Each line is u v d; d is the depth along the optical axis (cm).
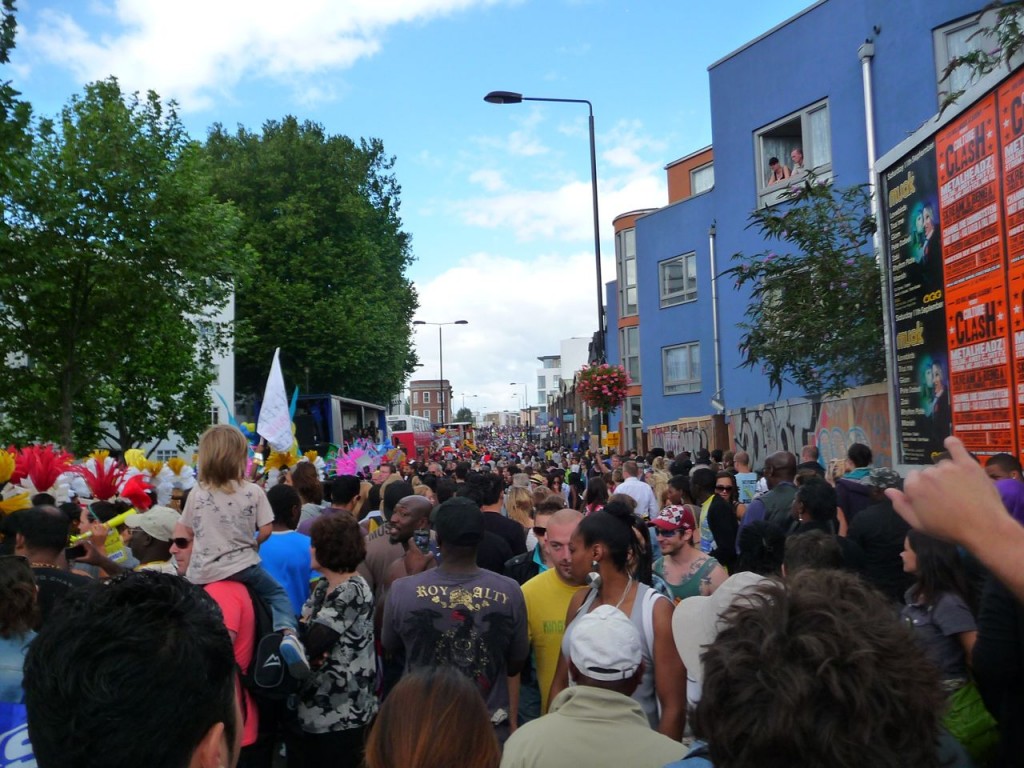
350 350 3800
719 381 2208
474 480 723
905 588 534
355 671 437
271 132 4038
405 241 4712
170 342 2348
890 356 934
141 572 169
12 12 1177
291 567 552
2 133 1280
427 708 226
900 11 1401
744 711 139
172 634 150
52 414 2020
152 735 142
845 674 136
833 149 1603
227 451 434
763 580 168
